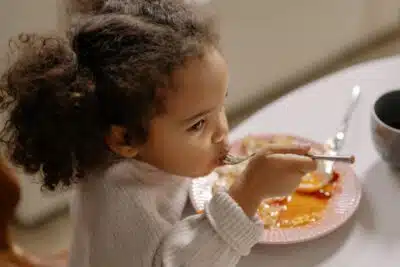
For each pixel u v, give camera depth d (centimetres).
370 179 91
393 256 79
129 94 62
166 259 69
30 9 145
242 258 80
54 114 64
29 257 96
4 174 86
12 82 66
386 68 112
